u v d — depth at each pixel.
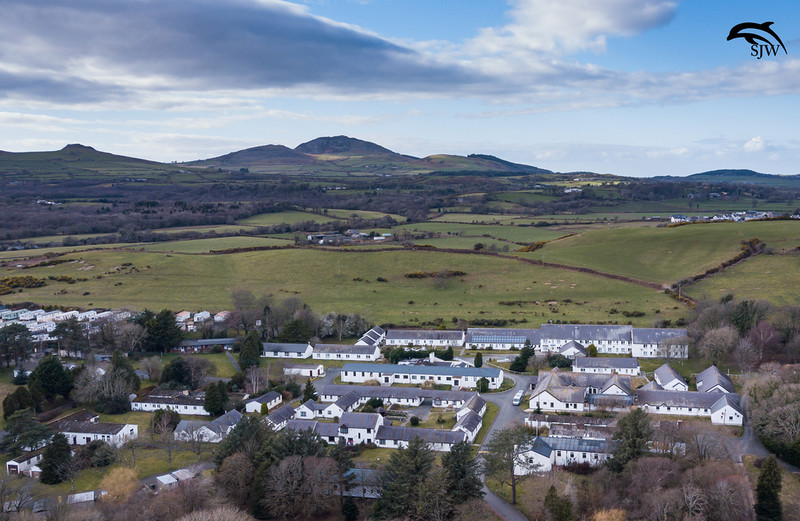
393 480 121.25
